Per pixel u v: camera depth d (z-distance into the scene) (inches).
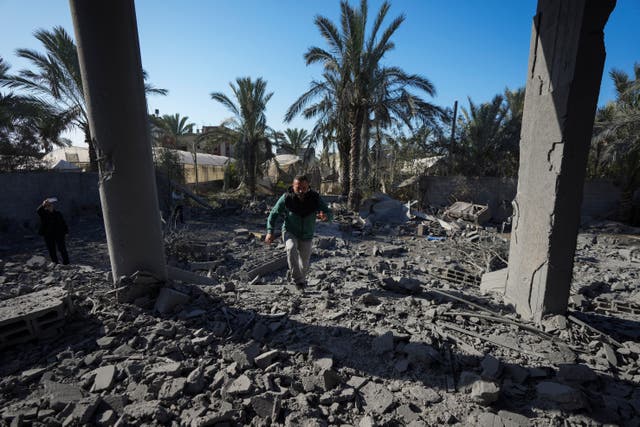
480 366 120.6
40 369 109.1
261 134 937.5
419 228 534.3
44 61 592.4
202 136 969.5
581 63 139.6
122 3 136.6
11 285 199.2
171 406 95.2
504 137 812.0
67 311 137.9
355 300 184.4
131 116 143.6
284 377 110.3
